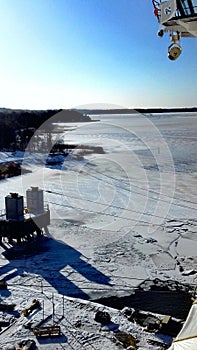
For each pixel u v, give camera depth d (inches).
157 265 723.4
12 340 436.5
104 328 465.7
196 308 241.0
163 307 559.5
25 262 748.6
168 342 433.4
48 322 480.1
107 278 669.3
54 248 826.2
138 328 467.5
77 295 603.2
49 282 652.1
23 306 541.3
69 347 421.7
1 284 615.8
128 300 586.9
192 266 714.8
